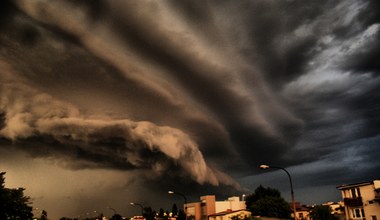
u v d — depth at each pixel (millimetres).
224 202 90625
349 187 49812
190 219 95812
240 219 72750
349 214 50312
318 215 69312
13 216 48344
